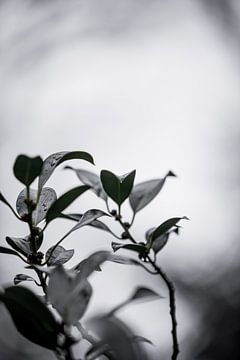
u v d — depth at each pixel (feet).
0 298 3.46
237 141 22.84
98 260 3.44
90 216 4.65
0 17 27.66
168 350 14.73
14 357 15.28
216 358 15.03
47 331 3.47
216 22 27.96
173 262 16.93
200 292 16.02
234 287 16.11
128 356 3.27
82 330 3.84
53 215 4.50
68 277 3.46
